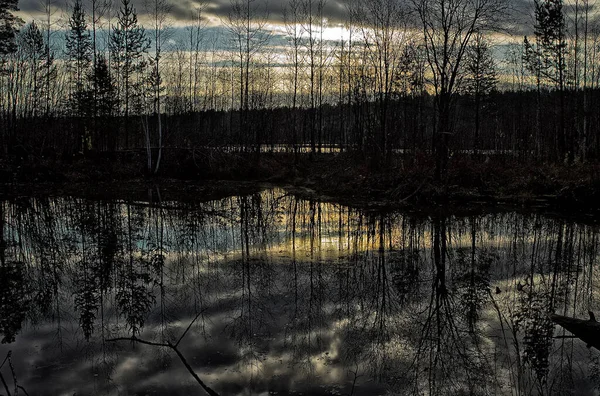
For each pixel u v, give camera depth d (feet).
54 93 153.38
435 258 46.75
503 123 196.44
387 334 27.71
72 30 145.38
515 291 36.55
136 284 38.70
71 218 74.08
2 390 20.68
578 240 55.16
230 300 33.96
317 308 32.19
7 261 47.60
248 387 20.83
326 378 21.89
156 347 25.57
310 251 49.88
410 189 86.12
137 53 138.51
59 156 131.03
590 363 23.77
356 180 97.04
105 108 140.26
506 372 22.91
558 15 116.78
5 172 113.70
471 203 81.05
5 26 118.83
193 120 165.48
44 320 30.58
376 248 51.13
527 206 78.18
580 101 137.28
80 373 22.52
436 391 20.77
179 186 113.91
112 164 127.34
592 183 75.41
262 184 117.80
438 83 90.74
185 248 52.42
